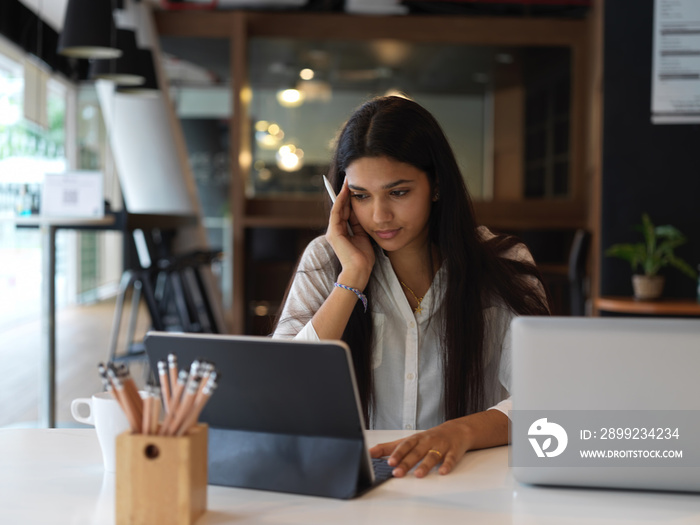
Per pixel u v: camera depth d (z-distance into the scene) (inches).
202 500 36.9
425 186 58.6
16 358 247.4
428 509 38.1
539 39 258.4
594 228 231.5
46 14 287.4
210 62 259.8
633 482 40.3
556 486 41.4
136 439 35.1
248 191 261.6
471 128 269.9
